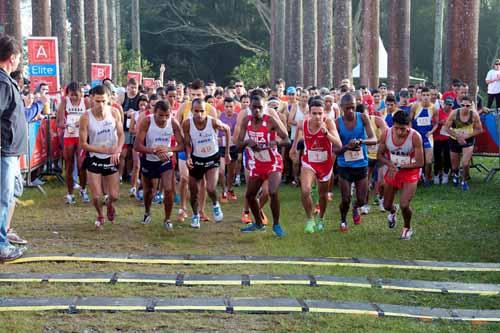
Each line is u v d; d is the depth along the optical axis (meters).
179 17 87.88
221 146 20.56
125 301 10.29
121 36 91.56
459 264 13.00
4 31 26.77
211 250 14.08
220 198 21.45
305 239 15.29
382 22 87.75
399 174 15.38
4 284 11.15
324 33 39.53
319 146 15.59
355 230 16.41
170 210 15.89
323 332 9.28
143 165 16.12
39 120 22.28
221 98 24.25
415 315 10.05
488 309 10.50
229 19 86.00
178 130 15.62
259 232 15.98
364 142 15.27
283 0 58.84
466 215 18.17
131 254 13.30
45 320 9.54
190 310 9.98
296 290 11.04
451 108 23.34
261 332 9.26
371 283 11.55
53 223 16.62
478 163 28.97
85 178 19.62
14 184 12.85
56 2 44.66
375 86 41.34
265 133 15.03
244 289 11.05
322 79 39.59
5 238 12.71
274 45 63.00
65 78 45.06
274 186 15.19
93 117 15.14
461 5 25.69
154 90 27.16
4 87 12.22
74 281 11.29
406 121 14.85
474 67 25.88
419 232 16.19
